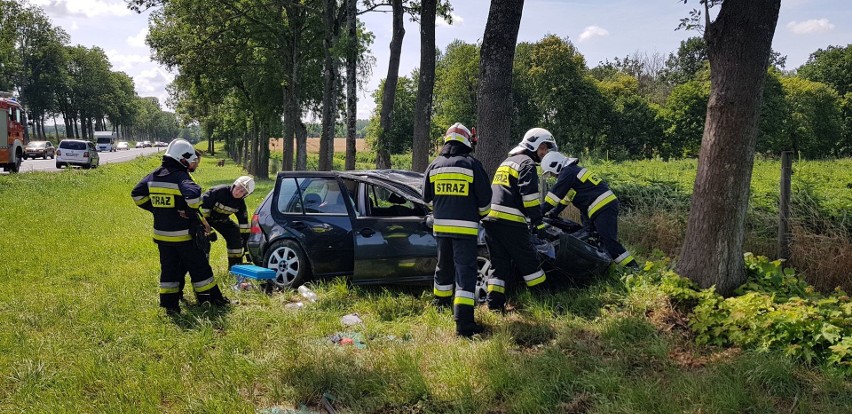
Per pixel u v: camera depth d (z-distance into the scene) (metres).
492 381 3.67
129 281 6.62
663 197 8.70
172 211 5.25
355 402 3.57
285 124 26.45
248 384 3.89
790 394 3.44
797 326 3.92
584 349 4.20
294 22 23.44
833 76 56.84
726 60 4.79
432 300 5.60
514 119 46.50
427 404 3.53
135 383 3.81
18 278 6.96
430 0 11.31
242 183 6.44
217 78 27.09
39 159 42.44
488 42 7.59
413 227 5.84
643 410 3.26
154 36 24.92
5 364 4.16
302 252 6.20
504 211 5.14
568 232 6.43
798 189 7.06
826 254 5.89
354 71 14.89
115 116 97.00
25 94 76.19
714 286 4.75
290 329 4.90
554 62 43.69
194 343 4.53
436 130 48.09
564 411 3.39
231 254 6.73
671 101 43.25
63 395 3.69
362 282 5.87
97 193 18.12
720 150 4.90
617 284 5.45
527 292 5.34
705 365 3.90
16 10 55.09
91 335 4.80
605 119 45.69
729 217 4.94
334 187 6.30
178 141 5.34
